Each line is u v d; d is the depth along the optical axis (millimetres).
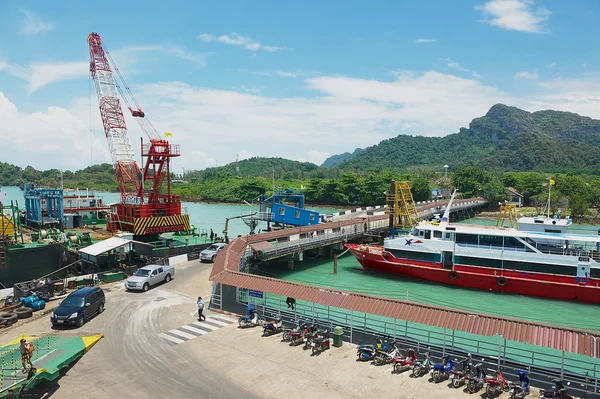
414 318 22109
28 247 38594
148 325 27000
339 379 19875
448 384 19469
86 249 41594
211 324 27188
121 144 73000
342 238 61844
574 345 18656
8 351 19422
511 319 20766
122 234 54438
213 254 48000
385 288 44688
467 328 20734
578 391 18500
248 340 24547
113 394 18500
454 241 45750
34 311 30094
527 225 48844
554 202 116375
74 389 18891
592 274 39594
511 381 19562
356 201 155500
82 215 68500
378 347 22312
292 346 23703
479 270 43781
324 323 27203
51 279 36094
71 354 19750
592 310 38250
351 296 24672
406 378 19984
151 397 18266
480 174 157500
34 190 62781
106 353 22734
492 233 43969
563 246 42250
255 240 48750
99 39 70812
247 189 164875
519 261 42250
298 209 66250
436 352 22672
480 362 21453
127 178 72688
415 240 47625
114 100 72188
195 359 22016
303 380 19781
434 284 46312
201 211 133125
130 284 35000
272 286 26922
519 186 139000
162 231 51188
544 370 20484
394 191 71375
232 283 28359
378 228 71812
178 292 34969
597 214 111750
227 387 19141
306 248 54500
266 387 19141
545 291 41156
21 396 18047
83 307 27125
